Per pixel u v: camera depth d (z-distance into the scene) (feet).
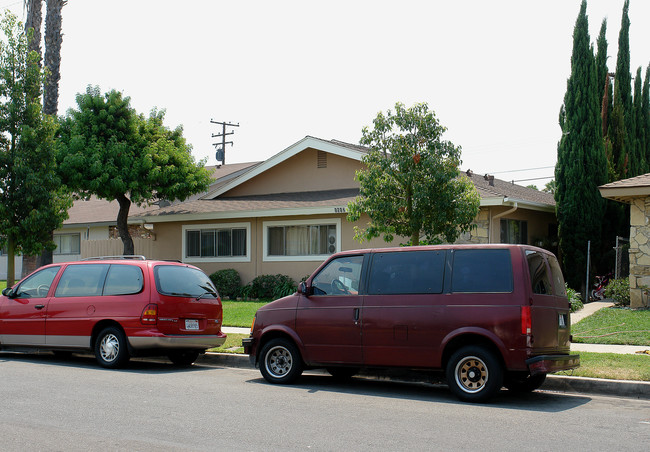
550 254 30.40
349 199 68.08
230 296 76.18
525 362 26.71
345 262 31.91
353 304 30.78
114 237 99.81
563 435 21.70
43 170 57.67
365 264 31.17
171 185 74.43
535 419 24.27
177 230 82.89
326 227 71.92
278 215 71.67
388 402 27.78
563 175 68.18
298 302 32.48
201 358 41.50
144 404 26.48
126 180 71.82
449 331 28.14
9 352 45.32
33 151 56.95
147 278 37.29
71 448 19.84
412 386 32.68
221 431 22.02
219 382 32.86
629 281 56.08
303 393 29.86
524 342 26.78
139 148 73.51
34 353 45.34
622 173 74.28
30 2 66.95
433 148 46.11
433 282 29.14
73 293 39.11
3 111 56.90
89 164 69.46
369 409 26.09
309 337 31.73
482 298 27.81
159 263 38.27
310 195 75.77
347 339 30.71
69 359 42.22
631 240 55.88
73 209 112.47
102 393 28.89
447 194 45.27
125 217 77.25
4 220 55.11
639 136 82.02
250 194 83.66
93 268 39.32
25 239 56.24
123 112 73.00
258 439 20.99
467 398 27.71
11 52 57.67
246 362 39.60
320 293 32.09
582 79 67.72
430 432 22.06
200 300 38.70
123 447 19.97
